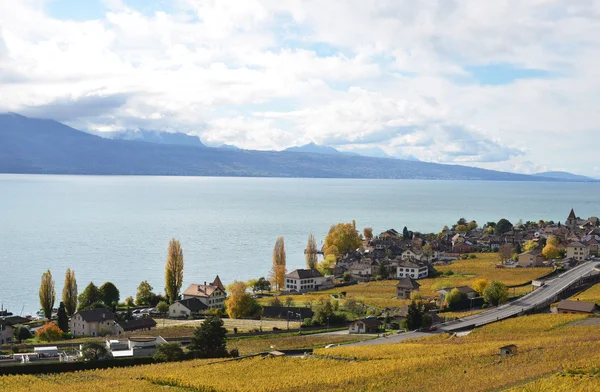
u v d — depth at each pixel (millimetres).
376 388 91562
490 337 133250
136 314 192125
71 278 187000
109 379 103188
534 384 85875
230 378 100312
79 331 163500
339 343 137250
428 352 115875
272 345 137875
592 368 92875
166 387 96438
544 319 150500
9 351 133500
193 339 125438
